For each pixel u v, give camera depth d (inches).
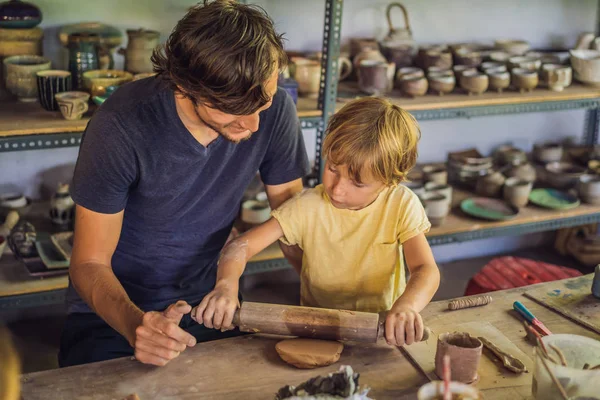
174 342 48.5
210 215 65.4
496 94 111.7
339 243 62.9
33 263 92.0
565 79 114.3
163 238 64.2
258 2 111.4
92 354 62.9
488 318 56.5
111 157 57.2
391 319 50.8
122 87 60.1
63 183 108.3
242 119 50.6
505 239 137.9
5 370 27.0
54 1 102.1
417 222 61.5
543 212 113.1
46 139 85.6
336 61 97.3
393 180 56.9
